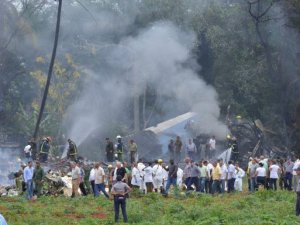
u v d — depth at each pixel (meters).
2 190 59.56
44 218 42.44
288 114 98.62
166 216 42.97
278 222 38.81
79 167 54.81
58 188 57.94
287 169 60.75
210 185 59.12
